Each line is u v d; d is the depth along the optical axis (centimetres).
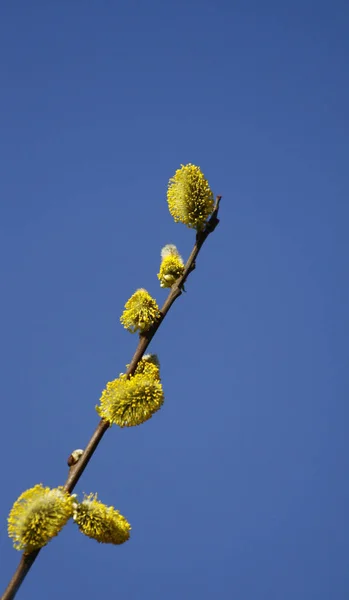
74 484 106
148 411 107
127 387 108
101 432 107
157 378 109
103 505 105
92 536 105
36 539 103
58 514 103
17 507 103
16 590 102
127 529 105
